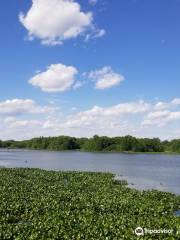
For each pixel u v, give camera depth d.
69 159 122.19
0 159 119.19
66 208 28.50
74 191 38.22
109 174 60.38
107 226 22.39
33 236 20.22
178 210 31.05
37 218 24.91
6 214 26.41
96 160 117.19
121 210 28.23
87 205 29.58
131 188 45.09
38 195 34.84
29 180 47.91
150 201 32.25
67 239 20.08
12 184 42.78
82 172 61.31
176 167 89.38
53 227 22.20
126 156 155.75
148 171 75.44
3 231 21.11
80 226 22.56
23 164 93.50
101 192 37.78
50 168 79.81
